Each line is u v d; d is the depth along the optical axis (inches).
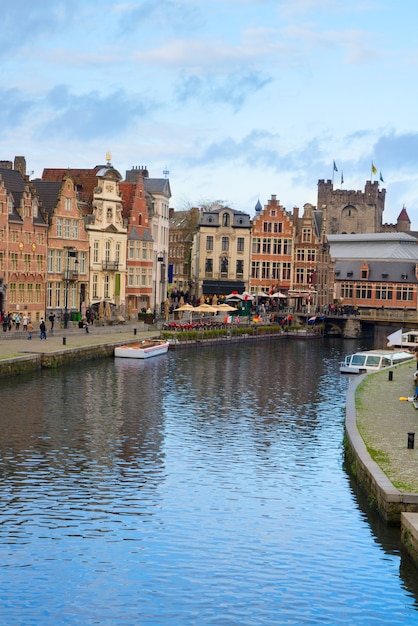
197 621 1123.3
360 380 2753.4
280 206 6368.1
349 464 1761.8
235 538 1380.4
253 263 6348.4
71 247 4490.7
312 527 1427.2
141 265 5275.6
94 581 1226.6
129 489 1624.0
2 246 3993.6
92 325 4345.5
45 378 2869.1
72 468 1755.7
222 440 2050.9
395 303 6422.2
